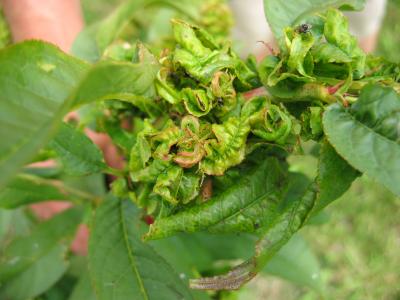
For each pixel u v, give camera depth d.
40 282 0.20
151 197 0.14
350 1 0.14
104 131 0.16
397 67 0.13
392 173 0.11
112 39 0.18
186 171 0.13
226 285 0.12
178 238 0.17
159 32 0.22
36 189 0.18
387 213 0.45
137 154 0.13
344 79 0.13
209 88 0.13
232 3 0.30
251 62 0.14
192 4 0.21
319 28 0.13
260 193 0.13
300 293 0.42
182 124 0.13
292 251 0.20
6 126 0.09
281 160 0.14
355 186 0.45
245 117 0.13
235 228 0.13
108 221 0.16
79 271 0.22
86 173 0.15
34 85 0.11
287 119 0.12
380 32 0.49
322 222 0.19
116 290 0.15
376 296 0.43
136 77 0.12
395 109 0.12
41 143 0.08
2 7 0.24
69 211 0.21
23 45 0.11
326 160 0.12
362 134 0.12
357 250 0.44
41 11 0.24
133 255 0.15
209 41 0.13
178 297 0.15
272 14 0.14
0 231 0.22
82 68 0.11
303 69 0.13
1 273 0.20
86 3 0.41
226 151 0.13
